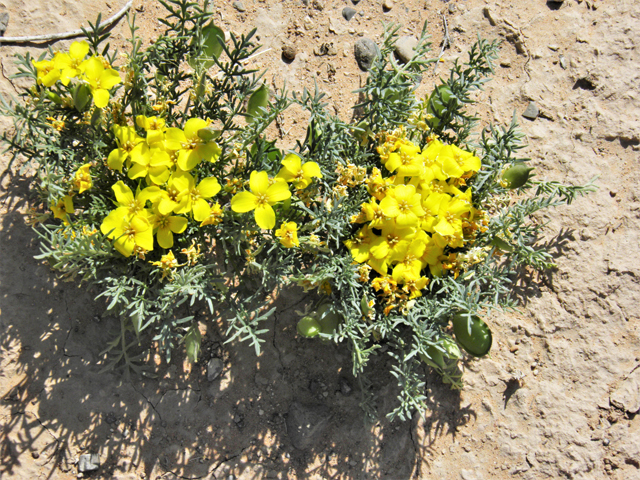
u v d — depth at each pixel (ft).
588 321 0.89
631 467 0.86
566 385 0.88
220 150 0.64
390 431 0.85
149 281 0.71
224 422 0.83
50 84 0.63
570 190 0.84
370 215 0.68
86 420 0.80
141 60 0.69
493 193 0.78
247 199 0.63
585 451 0.86
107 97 0.63
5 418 0.79
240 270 0.78
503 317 0.90
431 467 0.85
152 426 0.82
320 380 0.85
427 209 0.68
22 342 0.80
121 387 0.82
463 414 0.87
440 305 0.71
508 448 0.86
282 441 0.83
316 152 0.73
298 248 0.74
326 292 0.74
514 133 0.77
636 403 0.87
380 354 0.87
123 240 0.63
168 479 0.81
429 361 0.75
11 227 0.82
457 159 0.69
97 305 0.83
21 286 0.81
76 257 0.63
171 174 0.64
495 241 0.79
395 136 0.70
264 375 0.85
